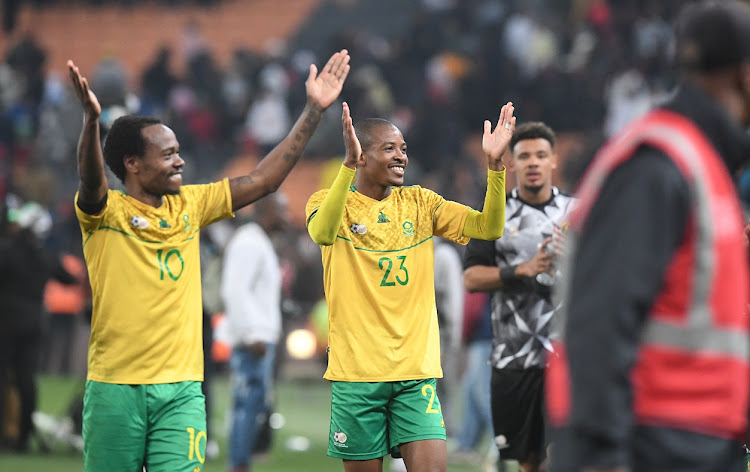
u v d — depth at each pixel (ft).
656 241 26.68
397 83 242.99
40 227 107.76
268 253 88.89
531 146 64.90
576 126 222.28
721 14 28.66
